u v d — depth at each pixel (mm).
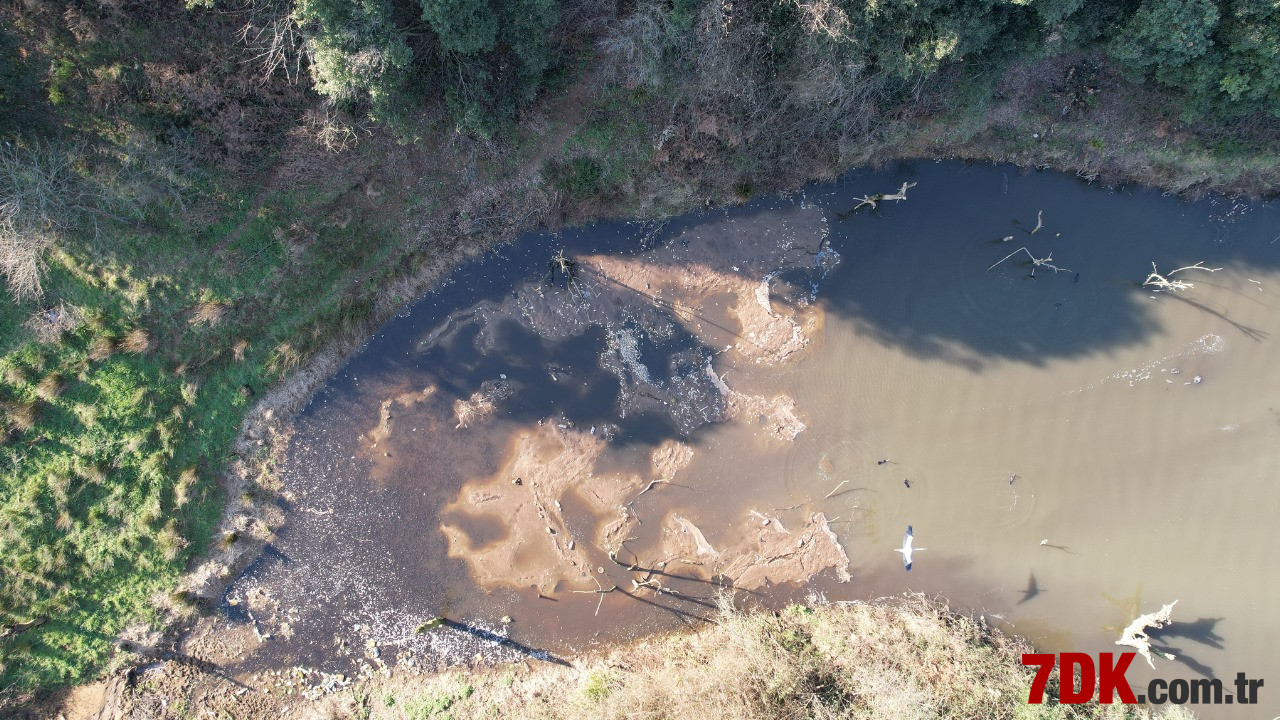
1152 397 21688
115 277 19844
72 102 18297
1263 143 20766
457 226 21641
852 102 20281
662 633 21484
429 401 21656
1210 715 20719
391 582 21344
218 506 20938
